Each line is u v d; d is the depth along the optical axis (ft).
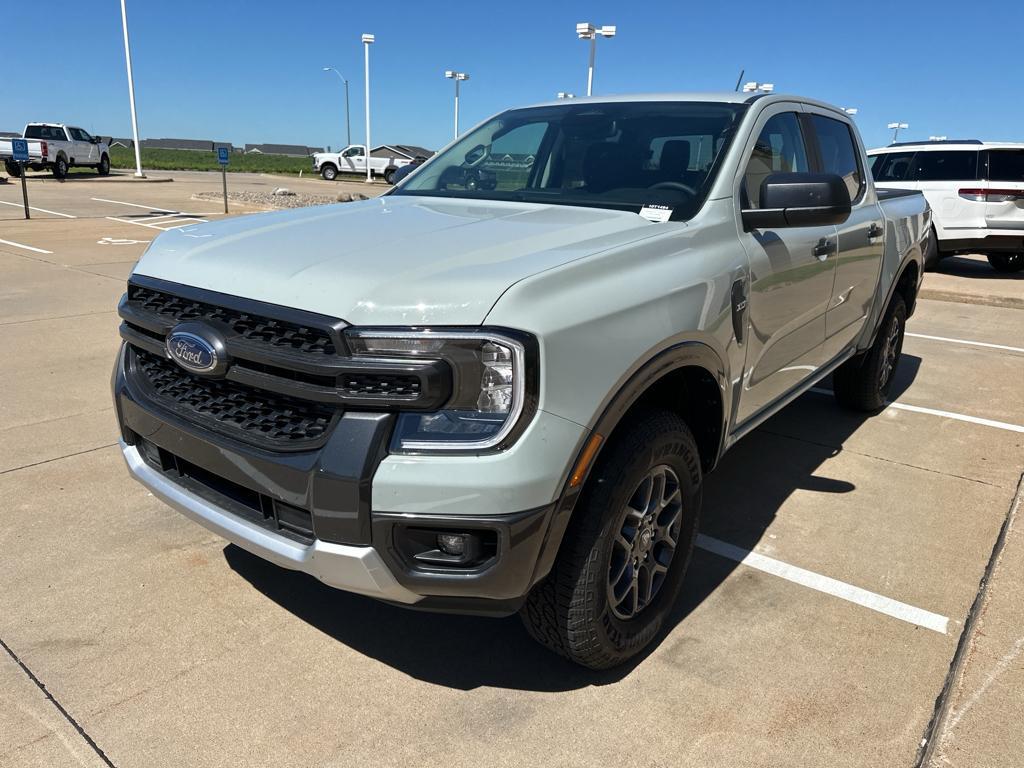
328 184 119.75
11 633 8.80
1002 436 16.07
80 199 71.72
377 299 6.56
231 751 7.22
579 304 7.00
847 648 8.92
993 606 9.59
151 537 11.02
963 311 30.96
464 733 7.52
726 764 7.19
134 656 8.50
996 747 7.34
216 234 8.73
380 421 6.53
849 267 13.03
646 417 7.86
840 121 14.02
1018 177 35.99
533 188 11.07
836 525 11.96
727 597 9.94
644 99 11.95
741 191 10.03
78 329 22.66
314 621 9.27
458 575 6.68
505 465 6.41
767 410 11.42
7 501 11.91
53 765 6.98
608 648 7.97
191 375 7.88
